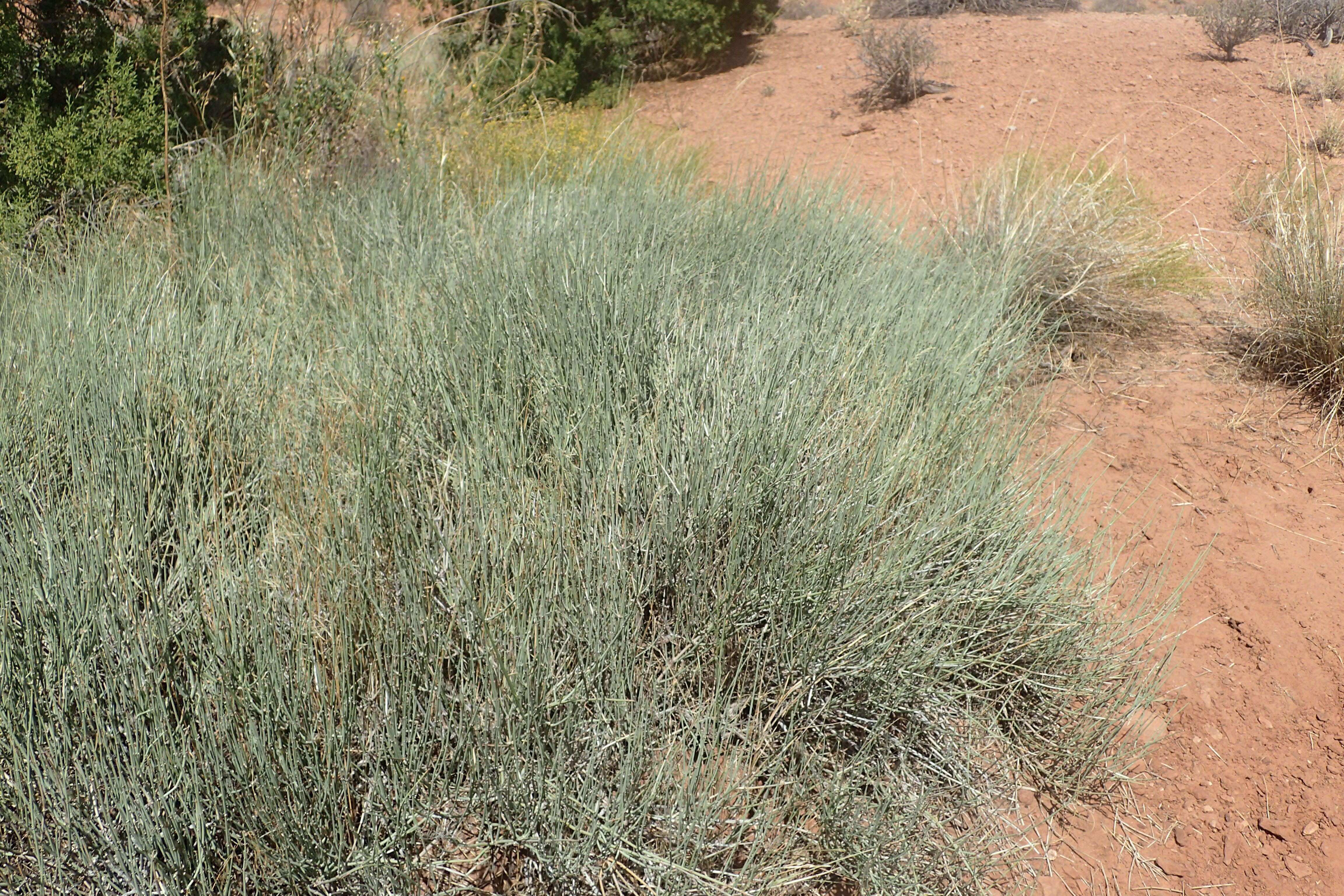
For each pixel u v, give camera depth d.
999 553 2.72
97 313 3.60
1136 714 2.89
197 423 2.94
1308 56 9.16
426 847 2.09
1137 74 9.26
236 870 1.92
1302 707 2.95
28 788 1.88
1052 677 2.72
